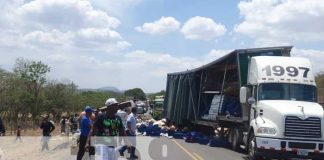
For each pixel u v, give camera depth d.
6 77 51.38
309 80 18.81
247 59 21.45
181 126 34.44
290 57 19.69
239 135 21.61
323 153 16.91
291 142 16.88
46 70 53.94
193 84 31.52
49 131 24.02
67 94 62.50
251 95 19.53
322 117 17.05
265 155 17.11
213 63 25.50
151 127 32.03
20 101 50.06
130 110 15.83
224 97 24.55
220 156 19.56
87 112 14.00
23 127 50.38
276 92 18.52
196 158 18.59
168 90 40.47
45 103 53.66
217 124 25.09
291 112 16.95
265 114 17.77
